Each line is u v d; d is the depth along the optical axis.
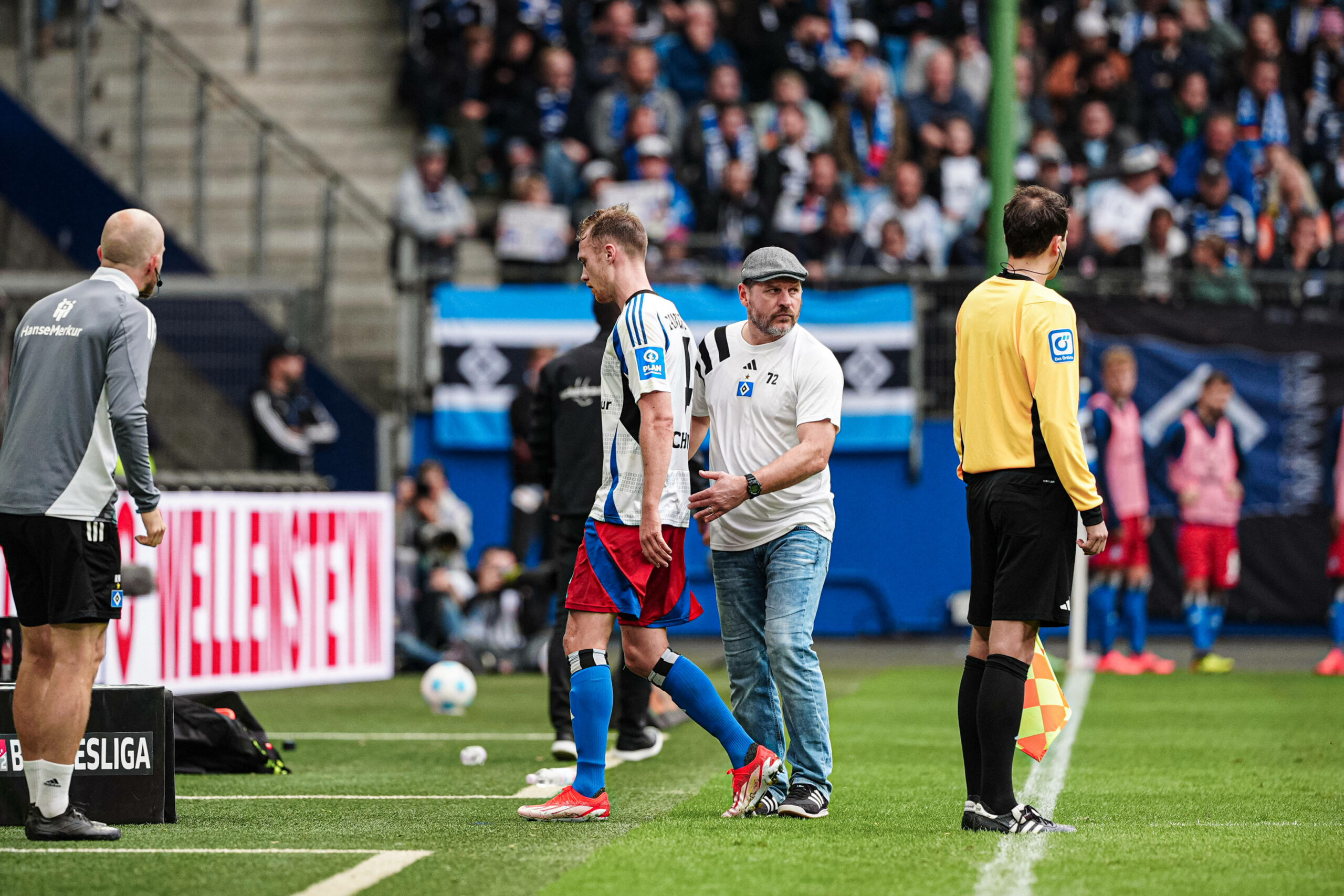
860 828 19.77
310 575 38.88
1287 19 67.75
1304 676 45.34
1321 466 55.03
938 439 55.12
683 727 32.84
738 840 18.77
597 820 20.52
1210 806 22.20
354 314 60.94
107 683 34.00
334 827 20.05
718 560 21.41
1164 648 53.78
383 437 50.47
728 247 56.75
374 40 69.31
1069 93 65.69
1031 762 27.47
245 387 51.72
